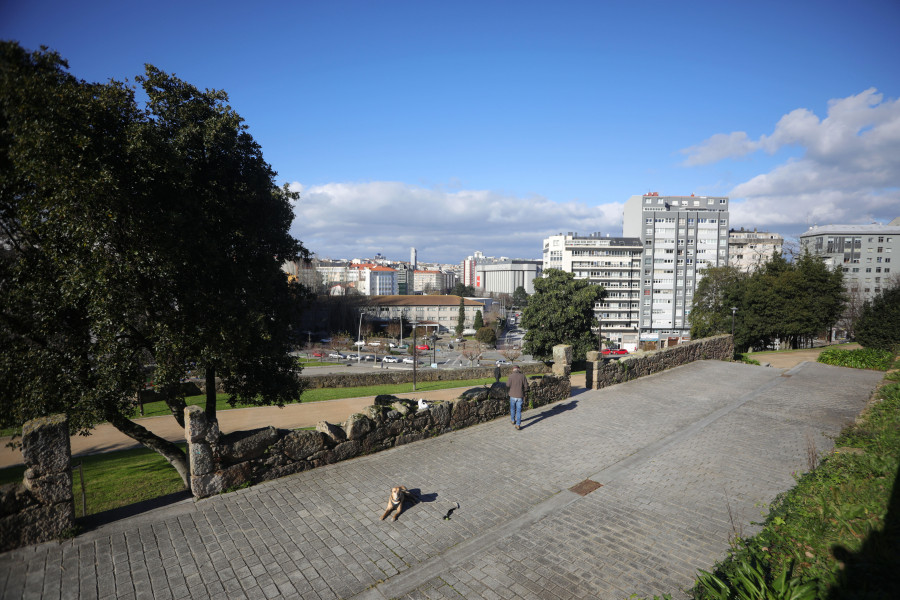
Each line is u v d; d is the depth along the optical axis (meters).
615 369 16.17
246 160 11.20
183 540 5.98
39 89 7.40
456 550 5.89
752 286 41.38
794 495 6.88
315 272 114.44
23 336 8.69
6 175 7.52
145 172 8.65
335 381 34.38
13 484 5.70
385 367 70.00
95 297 8.12
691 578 5.25
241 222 10.88
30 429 5.62
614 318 108.31
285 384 12.45
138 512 6.70
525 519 6.71
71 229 7.82
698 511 6.92
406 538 6.17
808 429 10.87
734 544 5.71
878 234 100.94
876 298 29.64
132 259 8.38
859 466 7.27
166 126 9.88
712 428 11.09
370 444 9.31
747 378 17.20
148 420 24.36
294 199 12.81
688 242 104.31
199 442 7.08
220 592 4.98
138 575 5.22
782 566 4.95
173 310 9.65
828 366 20.00
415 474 8.33
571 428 11.19
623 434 10.72
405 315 122.38
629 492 7.62
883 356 19.72
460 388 33.88
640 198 106.62
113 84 8.88
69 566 5.34
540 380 13.41
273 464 7.95
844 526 5.61
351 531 6.31
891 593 4.16
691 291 104.94
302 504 7.07
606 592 5.03
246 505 6.99
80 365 8.86
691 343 20.95
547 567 5.53
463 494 7.54
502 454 9.41
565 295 38.97
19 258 8.39
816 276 38.41
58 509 5.83
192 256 9.45
